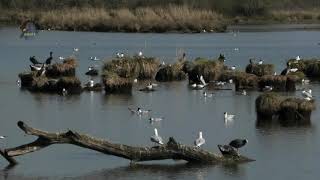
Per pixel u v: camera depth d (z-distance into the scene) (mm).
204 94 64562
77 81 67125
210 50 111375
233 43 125750
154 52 107000
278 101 53375
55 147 44875
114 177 38906
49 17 160625
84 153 43562
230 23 174750
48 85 68000
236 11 180500
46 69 75688
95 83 69688
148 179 38406
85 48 115312
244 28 165750
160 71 75750
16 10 180250
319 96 64125
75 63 79438
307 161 41906
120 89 66562
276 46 119562
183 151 40469
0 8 182500
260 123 52094
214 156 41031
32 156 42969
